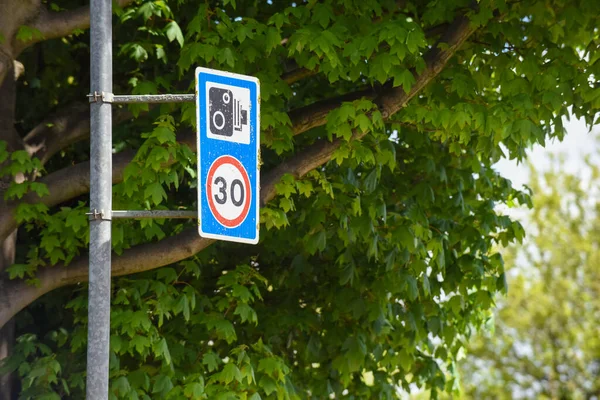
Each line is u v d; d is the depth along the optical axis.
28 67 13.21
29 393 10.92
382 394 13.82
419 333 13.50
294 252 13.05
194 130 10.67
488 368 45.38
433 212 13.66
